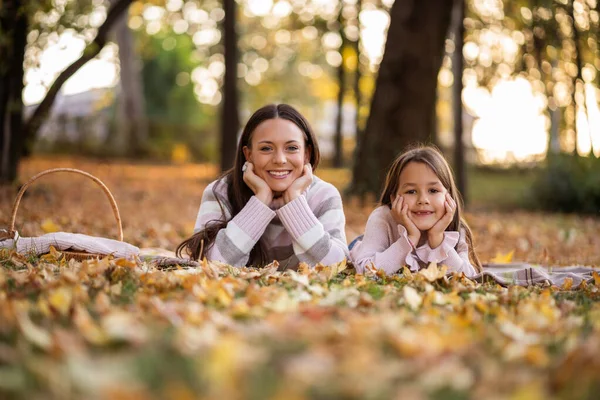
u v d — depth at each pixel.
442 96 25.77
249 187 4.49
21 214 7.64
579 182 15.20
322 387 1.67
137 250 4.41
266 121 4.34
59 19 9.88
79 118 29.09
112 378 1.69
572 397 1.77
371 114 11.82
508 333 2.38
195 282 3.22
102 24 10.60
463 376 1.80
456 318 2.55
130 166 25.03
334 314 2.60
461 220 4.59
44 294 2.85
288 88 40.22
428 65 11.52
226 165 16.41
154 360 1.86
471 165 25.22
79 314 2.40
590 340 2.20
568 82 11.64
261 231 4.29
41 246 4.28
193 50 39.66
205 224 4.43
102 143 29.41
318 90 34.59
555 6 10.43
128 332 2.10
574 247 8.12
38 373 1.72
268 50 29.95
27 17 9.67
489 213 13.46
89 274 3.41
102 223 7.71
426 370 1.84
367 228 4.38
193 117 41.56
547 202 15.43
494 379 1.81
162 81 41.16
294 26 20.27
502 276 4.22
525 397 1.66
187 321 2.37
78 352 1.92
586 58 10.91
